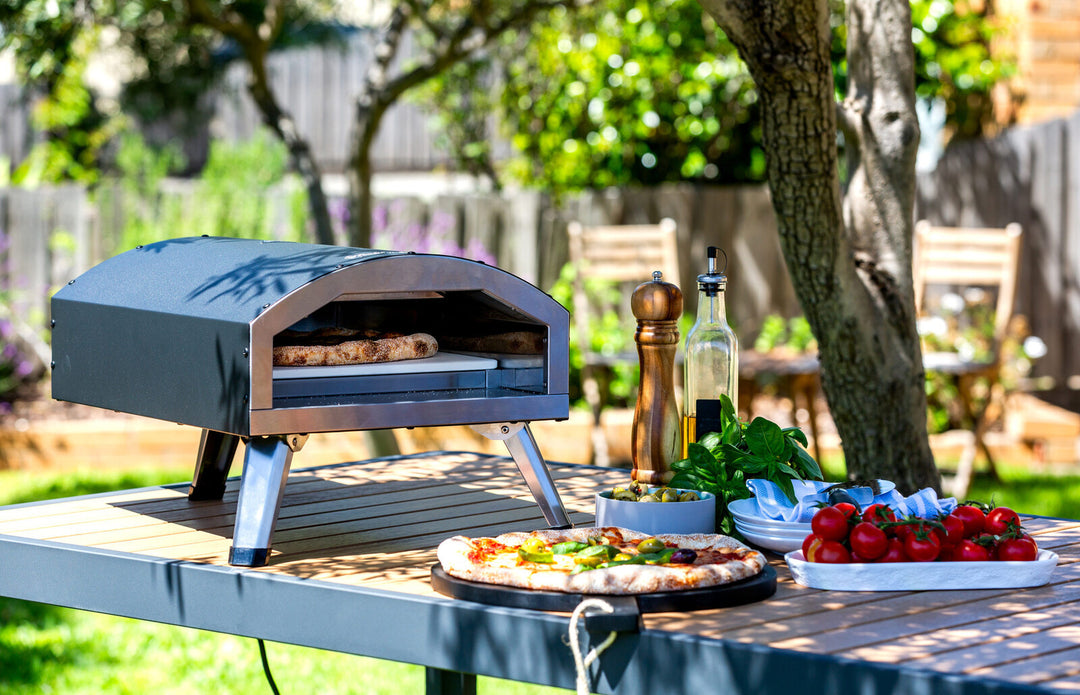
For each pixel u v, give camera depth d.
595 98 7.86
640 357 2.55
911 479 3.15
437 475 3.19
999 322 5.87
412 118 10.65
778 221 2.97
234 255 2.50
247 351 2.06
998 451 6.45
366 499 2.85
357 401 2.23
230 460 2.81
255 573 2.12
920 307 6.31
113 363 2.44
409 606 1.95
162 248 2.75
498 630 1.88
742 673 1.72
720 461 2.42
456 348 2.63
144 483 5.72
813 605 1.95
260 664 4.15
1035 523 2.65
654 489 2.38
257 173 7.57
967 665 1.65
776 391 6.58
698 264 7.30
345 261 2.18
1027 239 6.89
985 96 7.84
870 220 3.14
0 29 4.88
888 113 3.14
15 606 4.70
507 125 8.62
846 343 3.06
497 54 8.40
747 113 7.76
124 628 4.50
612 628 1.79
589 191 7.33
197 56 6.58
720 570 1.96
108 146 9.68
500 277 2.29
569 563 2.02
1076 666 1.65
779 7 2.65
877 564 2.03
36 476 6.05
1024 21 7.59
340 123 10.88
